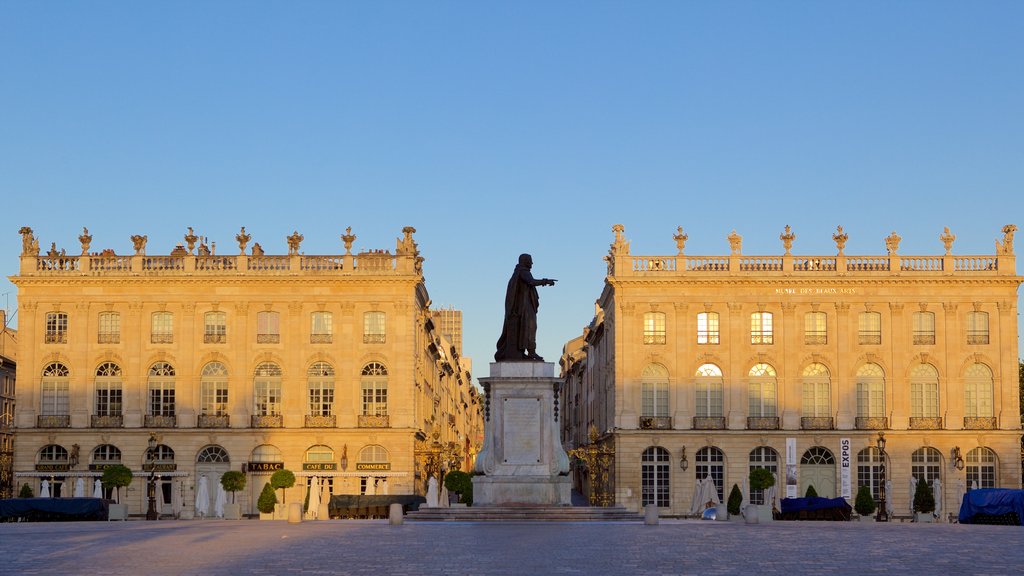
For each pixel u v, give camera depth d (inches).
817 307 3796.8
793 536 1491.1
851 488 3732.8
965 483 3737.7
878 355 3777.1
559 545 1251.2
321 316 3695.9
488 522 1684.3
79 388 3673.7
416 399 3816.4
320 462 3634.4
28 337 3688.5
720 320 3809.1
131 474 3353.8
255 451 3644.2
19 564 1071.0
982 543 1366.9
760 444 3747.5
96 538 1471.5
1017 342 3777.1
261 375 3681.1
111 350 3683.6
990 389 3772.1
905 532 1640.0
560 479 1761.8
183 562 1081.4
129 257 3705.7
